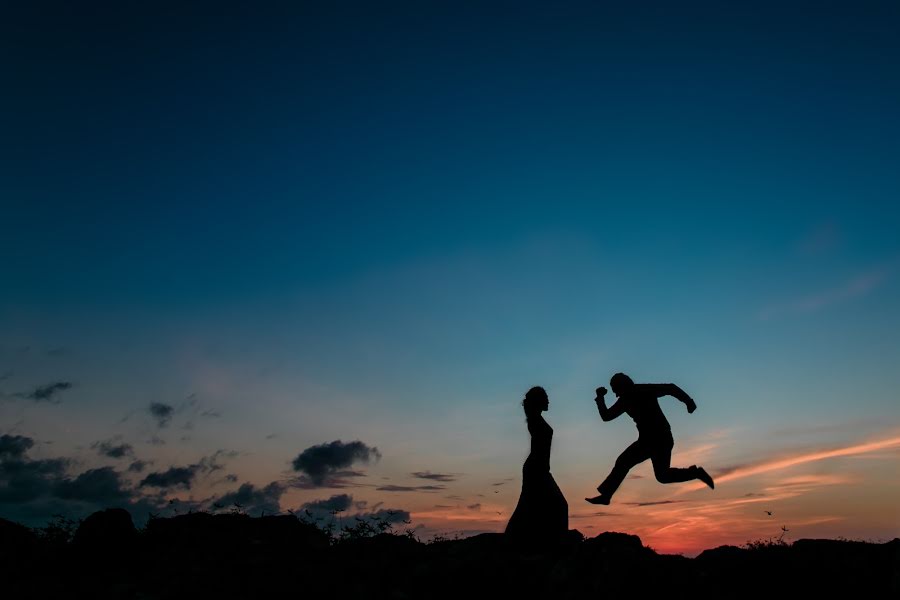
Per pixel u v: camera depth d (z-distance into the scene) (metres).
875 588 9.66
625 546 9.77
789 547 11.04
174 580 10.88
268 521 14.40
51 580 11.17
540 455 11.51
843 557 10.38
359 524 13.41
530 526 11.14
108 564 11.95
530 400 11.79
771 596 9.85
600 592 9.08
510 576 10.03
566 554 10.82
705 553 11.18
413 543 12.89
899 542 10.33
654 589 9.23
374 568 11.27
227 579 10.75
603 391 11.96
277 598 10.10
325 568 11.28
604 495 11.27
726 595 9.68
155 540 13.21
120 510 12.68
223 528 13.99
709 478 10.77
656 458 11.14
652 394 11.54
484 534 11.82
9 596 10.37
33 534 13.15
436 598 10.05
